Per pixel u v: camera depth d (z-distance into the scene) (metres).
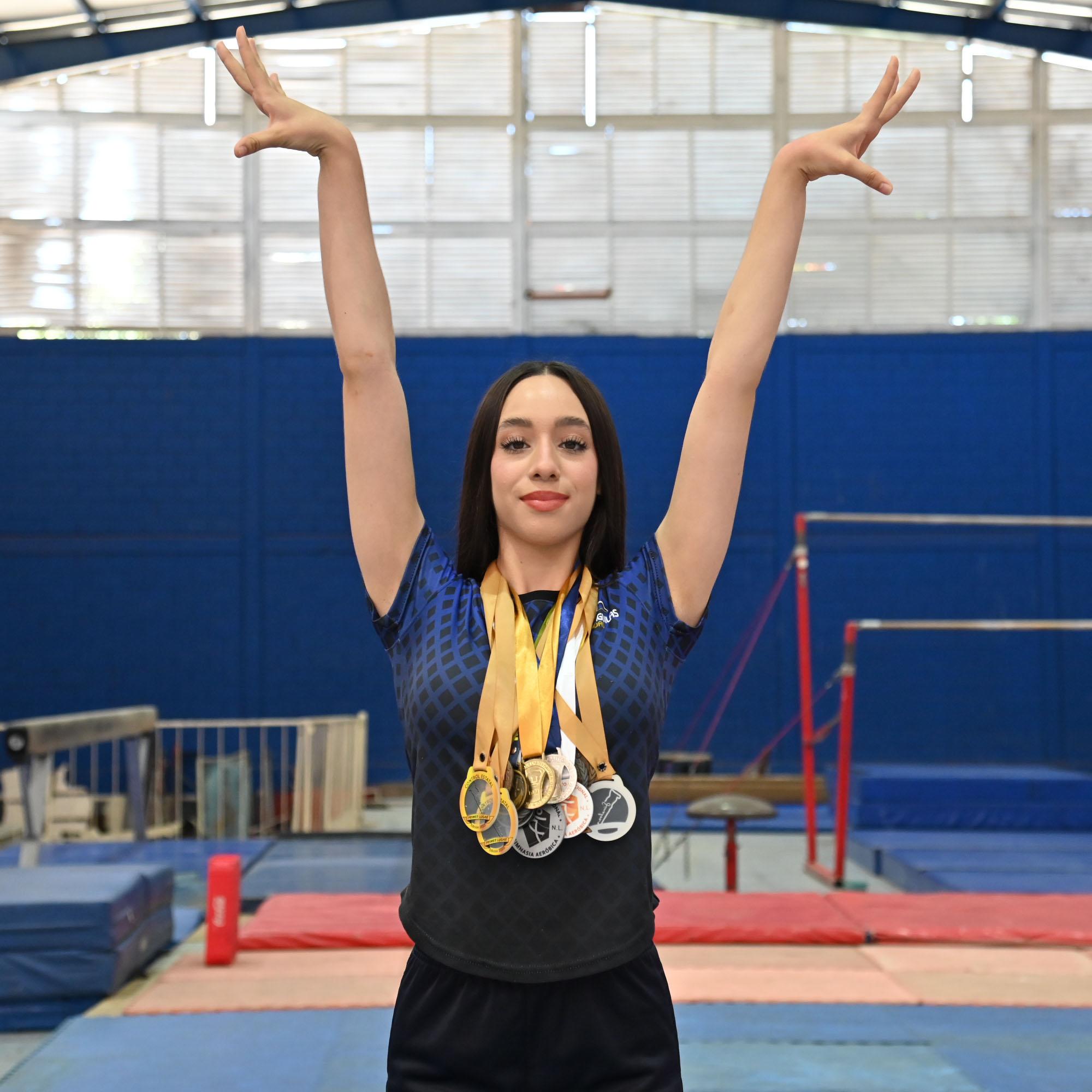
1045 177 12.79
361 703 12.43
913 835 8.94
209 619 12.40
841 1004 4.35
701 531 1.72
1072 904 5.84
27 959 4.49
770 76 12.91
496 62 12.90
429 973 1.57
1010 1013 4.24
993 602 12.45
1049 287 12.76
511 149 12.89
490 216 12.87
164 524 12.44
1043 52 12.66
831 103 12.90
